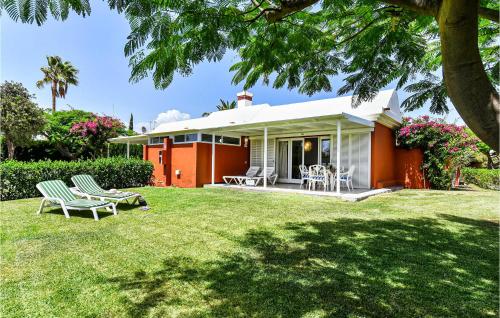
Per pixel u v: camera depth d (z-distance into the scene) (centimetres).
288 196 943
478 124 125
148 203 791
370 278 319
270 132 1407
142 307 259
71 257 375
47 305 261
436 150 1232
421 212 682
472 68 126
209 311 253
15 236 465
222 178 1409
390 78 308
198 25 193
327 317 245
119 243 434
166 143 1398
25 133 1530
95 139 1973
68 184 926
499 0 289
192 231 505
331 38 319
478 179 1437
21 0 147
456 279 317
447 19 124
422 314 249
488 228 534
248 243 439
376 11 276
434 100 286
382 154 1205
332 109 1344
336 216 632
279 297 277
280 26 273
